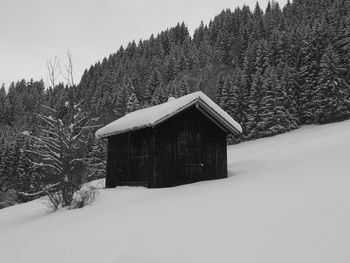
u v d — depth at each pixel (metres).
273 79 57.94
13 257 8.73
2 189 48.25
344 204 6.91
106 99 92.88
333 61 56.81
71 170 18.17
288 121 56.38
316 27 70.25
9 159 60.53
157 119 18.39
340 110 54.78
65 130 18.27
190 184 18.34
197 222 7.98
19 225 14.86
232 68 108.44
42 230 11.81
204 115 20.64
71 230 10.38
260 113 58.12
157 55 150.38
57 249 8.51
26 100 126.31
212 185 14.92
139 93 109.12
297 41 75.81
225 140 21.23
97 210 13.88
